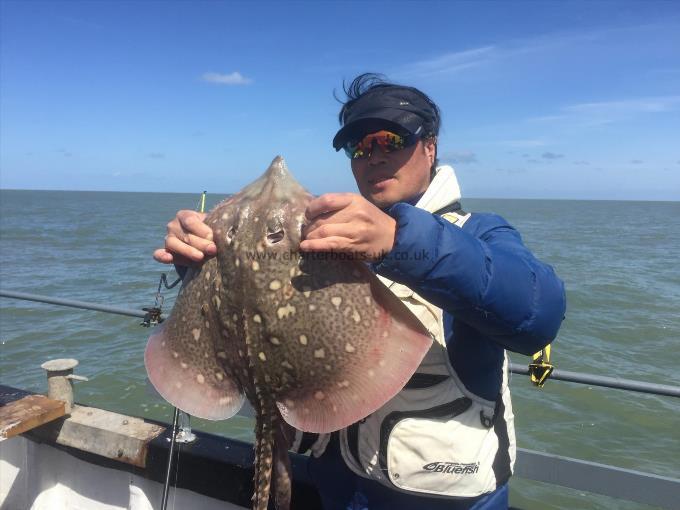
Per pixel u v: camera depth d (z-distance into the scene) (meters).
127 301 5.62
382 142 0.87
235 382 0.74
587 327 4.68
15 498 1.38
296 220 0.70
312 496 1.04
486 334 0.68
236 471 1.11
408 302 0.75
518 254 0.69
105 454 1.24
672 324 4.82
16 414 1.25
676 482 1.05
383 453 0.73
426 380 0.73
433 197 0.84
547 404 2.91
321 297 0.67
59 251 10.54
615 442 2.55
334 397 0.67
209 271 0.74
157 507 1.23
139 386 3.23
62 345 4.04
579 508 2.01
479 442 0.73
